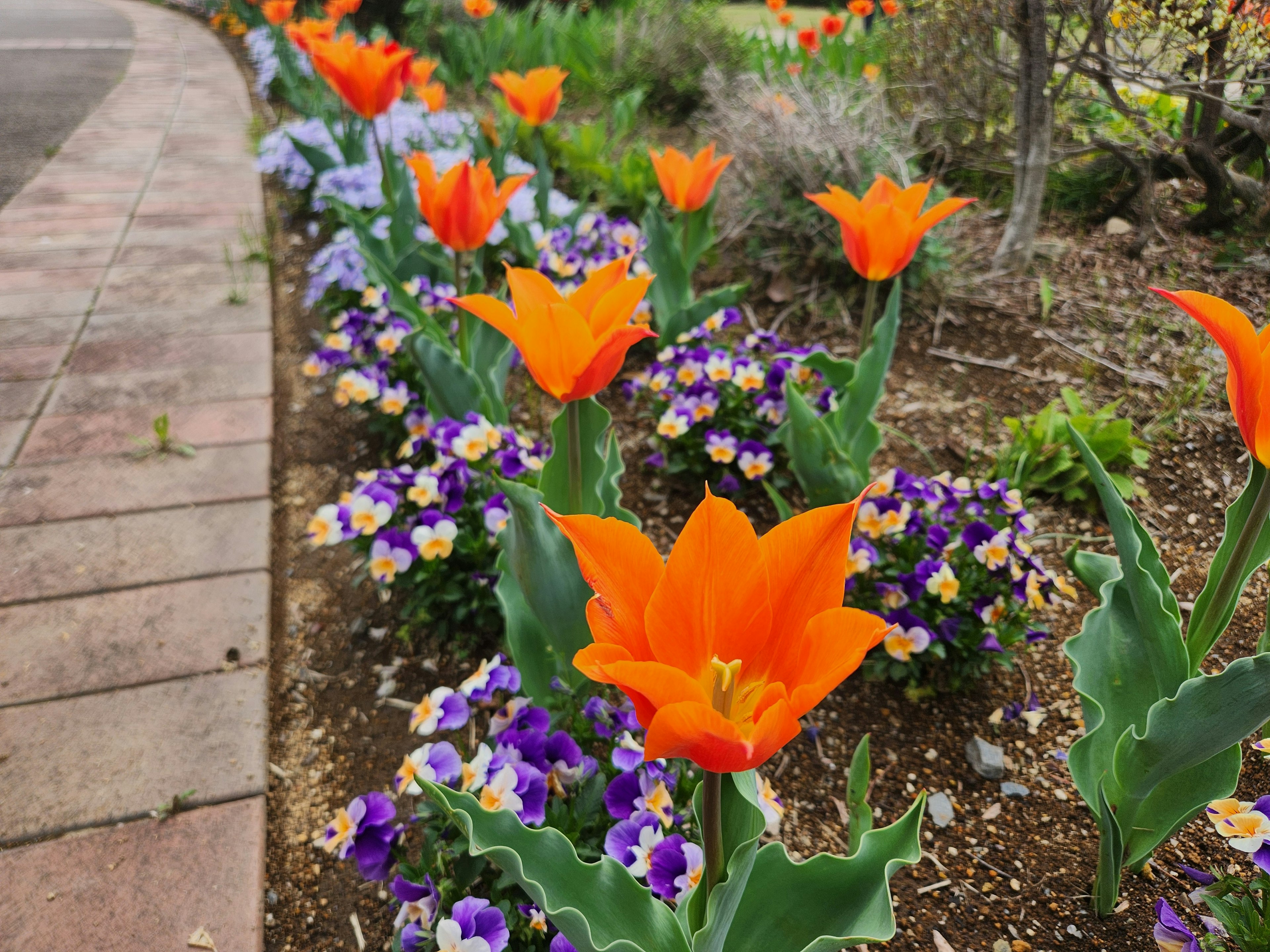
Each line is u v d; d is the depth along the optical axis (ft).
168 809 6.42
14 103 28.04
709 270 14.87
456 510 7.97
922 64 16.58
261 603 8.43
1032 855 6.19
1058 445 9.53
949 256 13.33
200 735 7.04
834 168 13.61
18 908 5.75
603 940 3.79
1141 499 9.41
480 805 3.78
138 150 22.93
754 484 10.08
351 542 9.41
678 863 4.89
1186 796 5.22
